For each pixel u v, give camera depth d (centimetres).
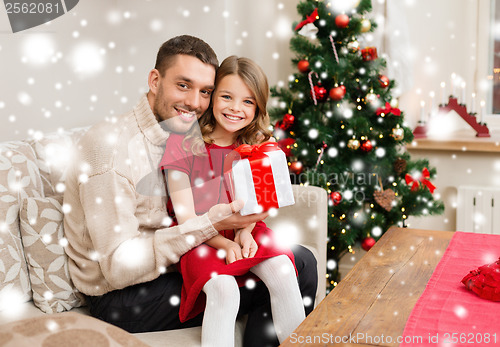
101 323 95
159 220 147
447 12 281
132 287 139
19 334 87
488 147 263
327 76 238
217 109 159
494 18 285
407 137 247
